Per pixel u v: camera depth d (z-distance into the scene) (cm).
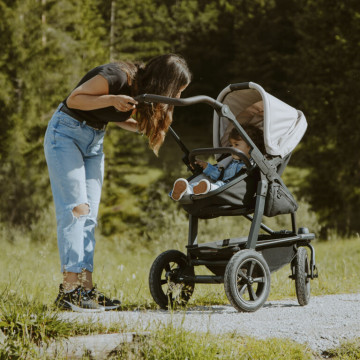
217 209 480
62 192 457
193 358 349
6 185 2197
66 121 452
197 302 555
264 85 3991
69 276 459
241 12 4159
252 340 385
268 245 500
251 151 479
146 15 3947
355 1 2397
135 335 371
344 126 2380
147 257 1571
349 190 2436
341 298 575
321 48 2558
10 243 1745
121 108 426
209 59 4472
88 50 2645
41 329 364
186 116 4594
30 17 2400
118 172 2911
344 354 376
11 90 2320
